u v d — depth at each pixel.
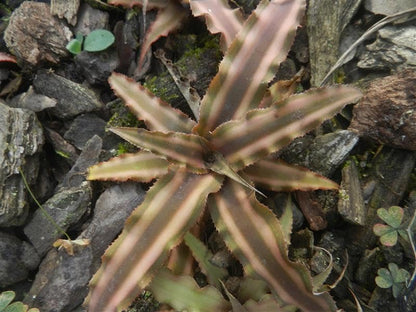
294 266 0.24
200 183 0.27
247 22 0.28
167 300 0.27
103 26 0.36
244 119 0.27
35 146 0.33
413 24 0.31
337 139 0.31
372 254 0.30
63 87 0.35
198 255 0.29
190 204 0.26
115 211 0.31
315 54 0.33
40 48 0.35
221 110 0.28
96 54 0.35
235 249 0.25
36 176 0.33
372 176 0.31
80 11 0.36
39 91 0.35
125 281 0.25
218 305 0.27
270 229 0.25
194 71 0.33
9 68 0.37
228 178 0.28
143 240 0.26
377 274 0.30
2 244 0.31
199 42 0.35
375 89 0.30
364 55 0.32
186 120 0.30
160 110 0.30
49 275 0.30
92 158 0.33
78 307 0.30
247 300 0.27
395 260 0.29
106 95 0.36
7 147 0.31
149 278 0.25
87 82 0.36
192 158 0.28
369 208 0.31
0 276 0.31
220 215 0.27
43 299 0.30
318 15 0.33
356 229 0.31
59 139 0.35
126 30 0.36
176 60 0.35
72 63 0.36
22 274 0.32
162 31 0.34
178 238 0.26
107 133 0.34
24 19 0.35
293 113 0.27
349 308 0.30
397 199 0.30
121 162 0.30
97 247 0.30
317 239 0.31
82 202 0.32
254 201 0.26
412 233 0.28
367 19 0.33
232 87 0.28
